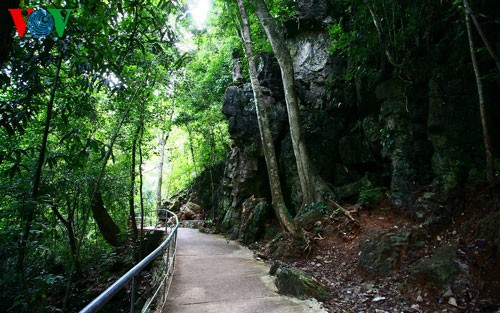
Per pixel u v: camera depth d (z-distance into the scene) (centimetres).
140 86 730
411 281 569
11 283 602
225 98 1480
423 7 875
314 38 1320
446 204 731
